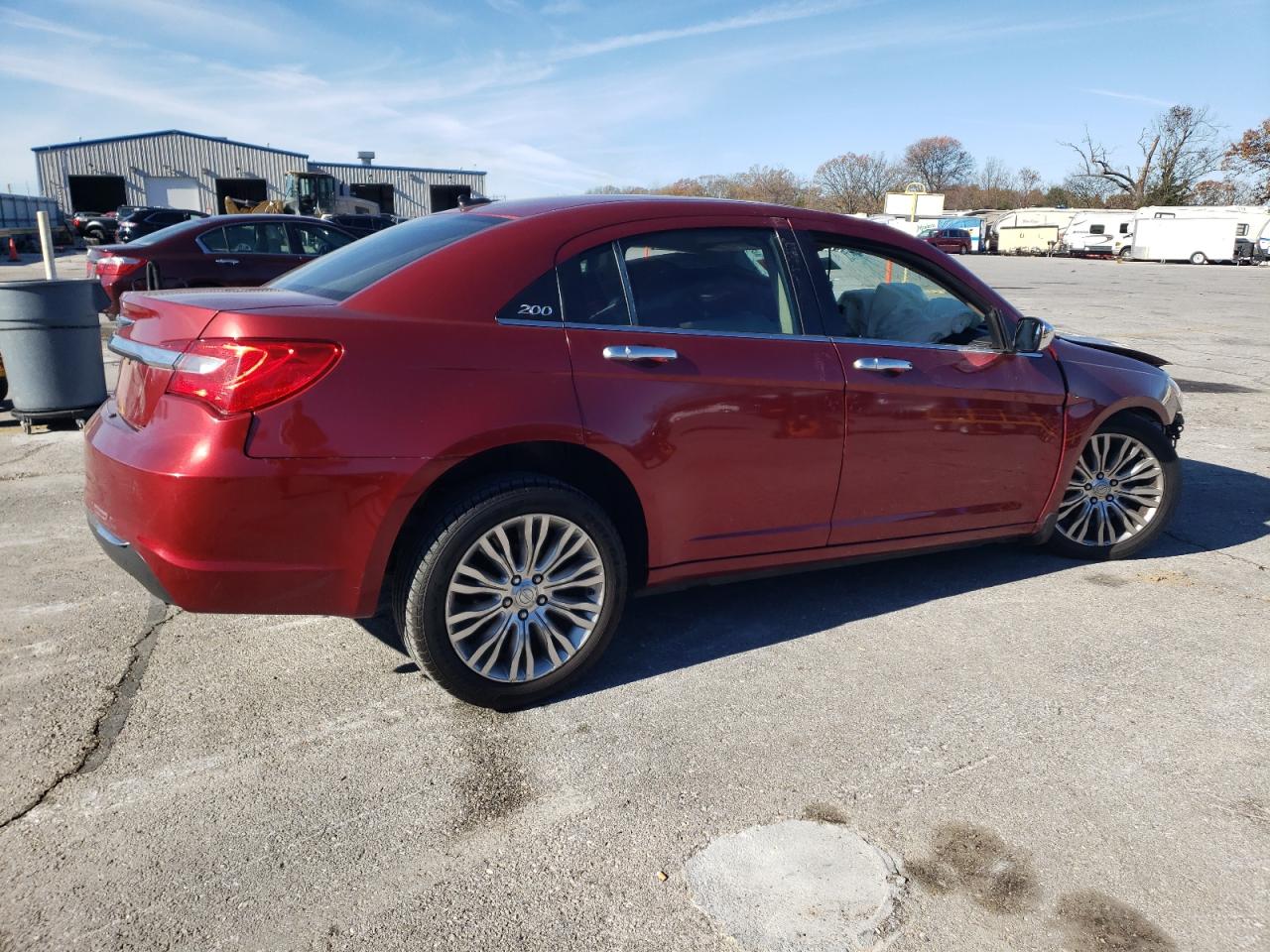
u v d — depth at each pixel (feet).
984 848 7.75
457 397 8.99
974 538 13.04
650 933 6.79
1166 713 10.00
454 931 6.79
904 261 12.35
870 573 14.17
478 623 9.48
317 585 8.79
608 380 9.72
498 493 9.25
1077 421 13.37
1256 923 6.94
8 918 6.81
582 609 9.99
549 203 10.82
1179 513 17.48
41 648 11.16
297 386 8.42
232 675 10.60
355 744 9.22
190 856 7.54
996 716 9.88
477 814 8.14
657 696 10.26
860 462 11.46
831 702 10.15
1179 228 163.63
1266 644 11.76
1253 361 38.01
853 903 7.10
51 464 19.53
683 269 10.61
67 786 8.42
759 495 10.86
